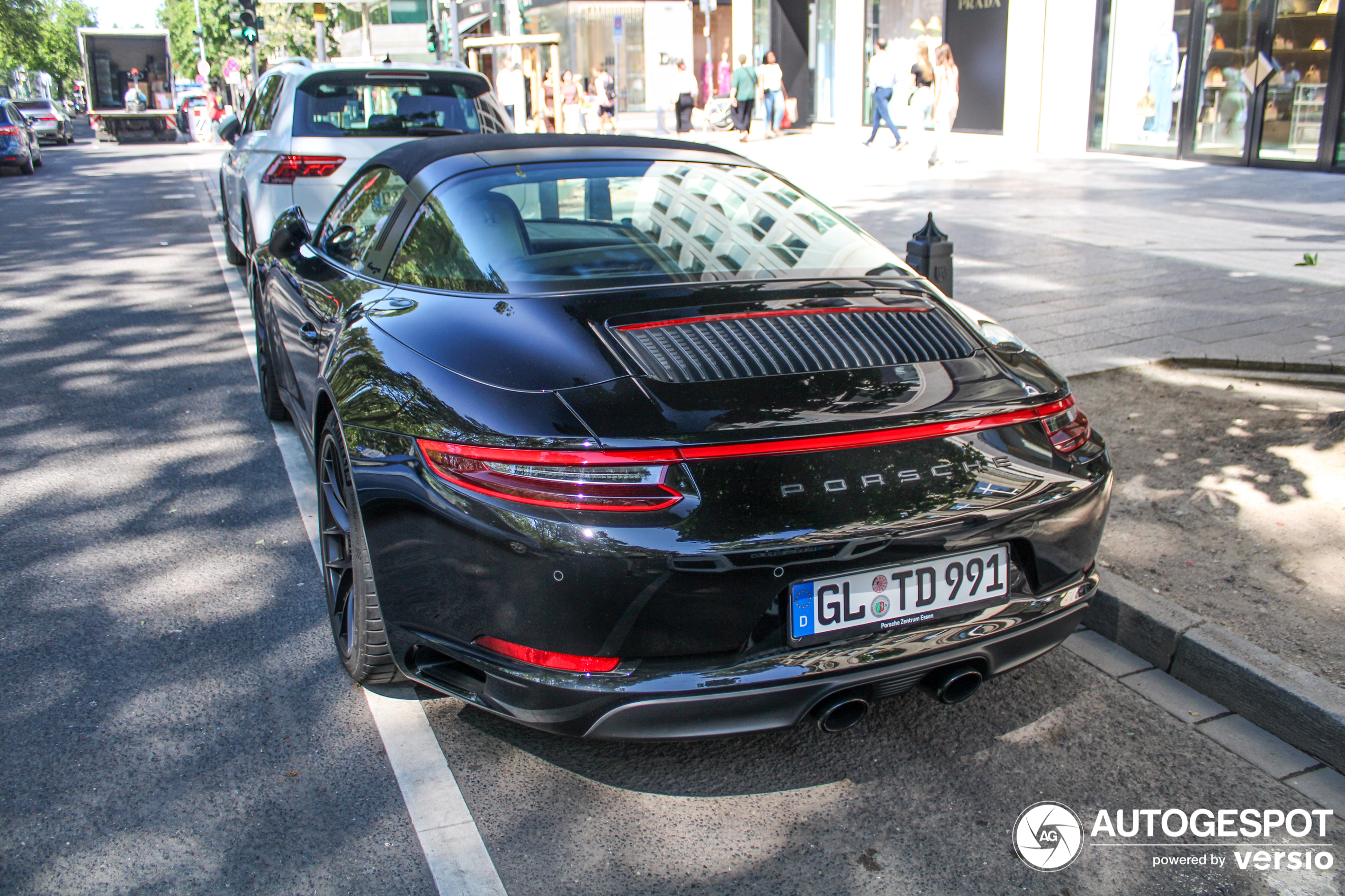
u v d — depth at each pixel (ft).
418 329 9.00
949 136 54.03
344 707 9.59
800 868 7.65
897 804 8.39
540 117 77.25
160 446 16.51
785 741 9.23
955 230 33.27
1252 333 20.34
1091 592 8.70
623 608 7.13
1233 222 33.83
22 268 31.27
